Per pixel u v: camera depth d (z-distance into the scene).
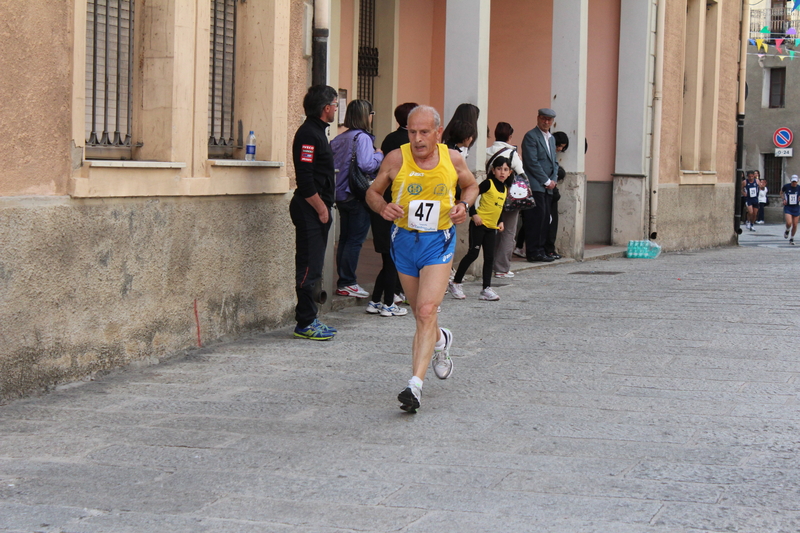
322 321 9.55
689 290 12.08
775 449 5.09
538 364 7.40
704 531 3.90
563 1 15.88
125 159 7.58
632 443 5.23
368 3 16.80
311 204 8.30
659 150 19.34
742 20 23.95
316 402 6.26
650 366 7.28
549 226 15.80
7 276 6.09
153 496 4.41
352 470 4.79
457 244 13.12
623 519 4.05
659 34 18.83
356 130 10.00
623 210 18.91
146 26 7.63
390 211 6.00
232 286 8.48
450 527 3.98
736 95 24.08
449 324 9.34
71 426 5.63
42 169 6.36
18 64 6.14
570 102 16.02
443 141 10.27
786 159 46.41
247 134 8.97
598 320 9.56
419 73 18.16
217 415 5.91
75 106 6.56
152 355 7.48
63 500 4.36
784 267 15.79
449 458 4.99
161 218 7.50
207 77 7.98
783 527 3.95
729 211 24.16
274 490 4.49
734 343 8.19
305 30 9.40
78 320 6.72
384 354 7.91
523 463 4.88
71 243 6.60
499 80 18.62
